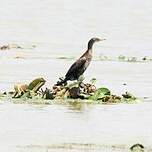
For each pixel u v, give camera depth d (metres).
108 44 39.72
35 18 52.44
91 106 20.55
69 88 21.73
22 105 20.48
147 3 62.97
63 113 19.41
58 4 61.53
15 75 26.94
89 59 22.52
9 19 51.50
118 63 31.50
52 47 38.25
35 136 16.78
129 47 38.34
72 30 46.50
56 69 29.12
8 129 17.45
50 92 21.55
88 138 16.67
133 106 20.70
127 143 16.25
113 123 18.31
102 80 25.92
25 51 36.28
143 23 50.41
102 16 54.19
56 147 15.77
